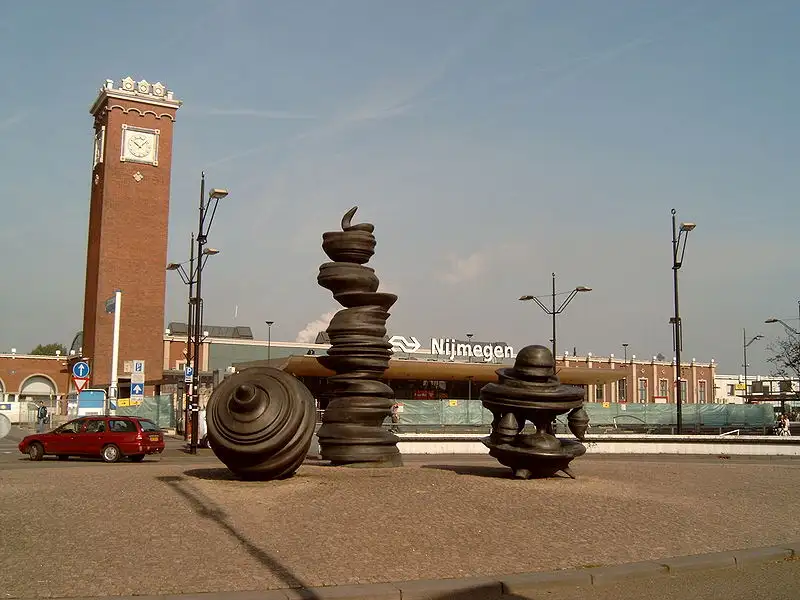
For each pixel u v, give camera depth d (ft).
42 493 42.80
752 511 45.24
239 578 26.63
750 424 175.11
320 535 33.22
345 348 58.34
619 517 39.96
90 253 235.20
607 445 110.52
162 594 24.68
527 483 50.34
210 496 41.39
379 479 48.80
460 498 42.37
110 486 45.47
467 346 224.33
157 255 223.10
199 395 114.73
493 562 30.40
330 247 59.88
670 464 81.25
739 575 31.19
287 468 46.98
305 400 47.73
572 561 31.19
